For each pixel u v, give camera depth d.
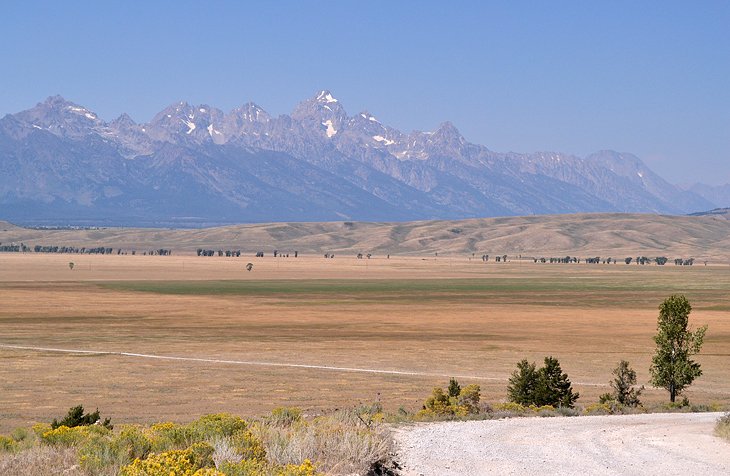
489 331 156.12
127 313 191.50
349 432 23.53
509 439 28.11
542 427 32.22
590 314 195.00
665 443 27.61
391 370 102.94
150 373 98.12
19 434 31.03
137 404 75.00
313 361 111.88
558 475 21.70
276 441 22.05
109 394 81.62
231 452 20.14
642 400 74.94
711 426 33.16
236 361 111.44
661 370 66.12
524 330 158.25
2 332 149.62
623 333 152.88
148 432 24.53
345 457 21.47
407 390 84.75
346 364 108.69
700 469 22.91
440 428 31.19
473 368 105.25
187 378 93.88
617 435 29.66
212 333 150.12
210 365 106.50
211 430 23.42
